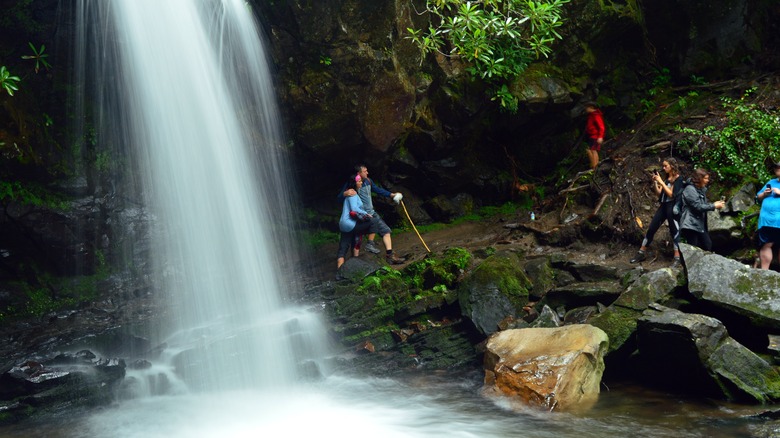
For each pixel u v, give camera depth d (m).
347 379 8.99
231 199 11.09
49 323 9.53
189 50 10.58
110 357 8.61
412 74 11.79
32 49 9.73
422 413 7.70
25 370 7.66
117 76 10.42
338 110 11.36
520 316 9.70
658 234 11.08
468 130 13.31
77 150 10.38
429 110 12.78
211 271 10.93
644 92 15.29
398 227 13.66
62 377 7.69
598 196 12.39
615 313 8.83
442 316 10.12
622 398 7.98
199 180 10.78
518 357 8.28
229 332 9.12
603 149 14.32
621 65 15.05
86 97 10.48
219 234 10.98
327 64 11.07
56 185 10.20
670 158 12.41
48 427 7.28
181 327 9.78
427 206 13.85
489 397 8.10
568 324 9.27
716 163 11.94
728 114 12.89
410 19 11.42
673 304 8.78
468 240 12.51
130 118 10.62
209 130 10.83
